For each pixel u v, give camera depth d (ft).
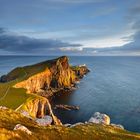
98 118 329.72
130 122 398.42
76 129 199.21
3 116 186.50
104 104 517.96
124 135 221.66
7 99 394.11
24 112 311.47
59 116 435.12
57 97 603.67
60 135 168.76
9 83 555.28
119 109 475.72
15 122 180.86
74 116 435.53
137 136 228.63
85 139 178.40
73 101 552.00
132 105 506.07
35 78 649.61
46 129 173.78
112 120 408.46
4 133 131.85
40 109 405.39
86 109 479.82
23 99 396.37
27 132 146.51
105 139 192.95
